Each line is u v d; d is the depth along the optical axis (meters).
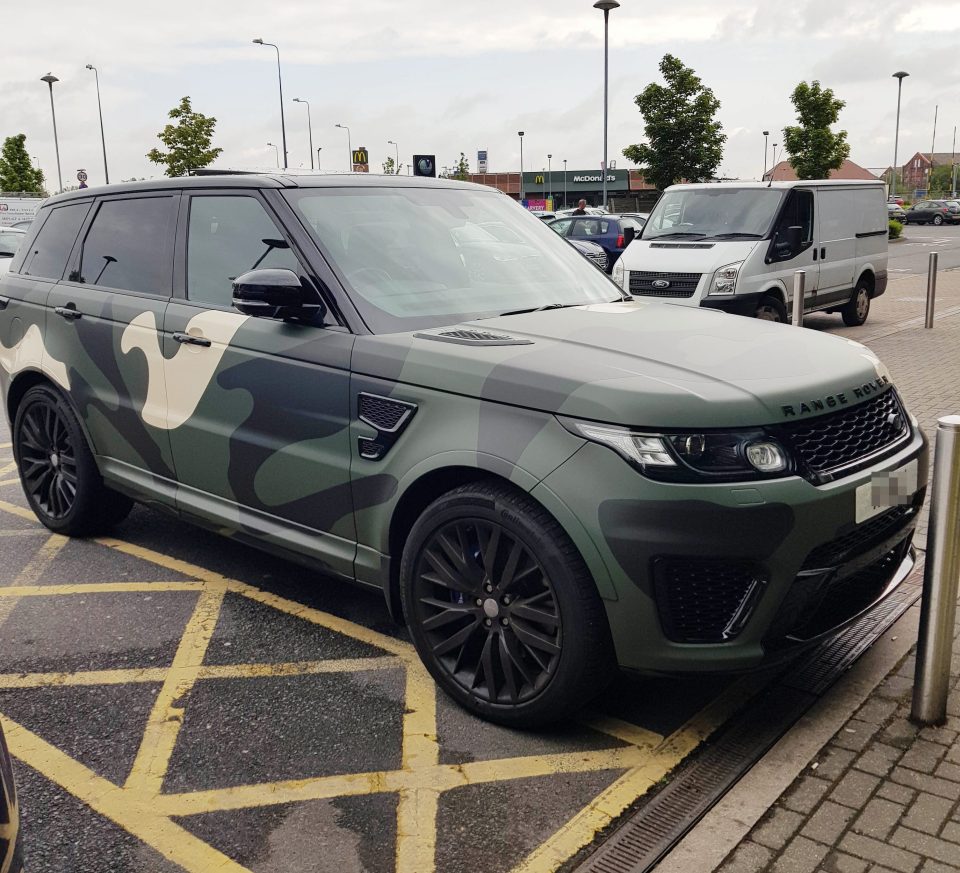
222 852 2.74
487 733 3.33
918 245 37.84
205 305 4.23
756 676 3.64
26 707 3.56
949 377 9.30
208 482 4.24
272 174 4.25
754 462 2.88
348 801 2.96
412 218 4.22
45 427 5.29
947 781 2.96
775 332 3.67
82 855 2.73
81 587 4.70
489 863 2.67
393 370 3.42
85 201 5.15
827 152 42.62
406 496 3.42
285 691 3.65
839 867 2.60
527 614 3.15
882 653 3.78
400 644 4.05
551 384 3.04
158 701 3.59
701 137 36.47
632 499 2.86
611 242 21.16
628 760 3.15
